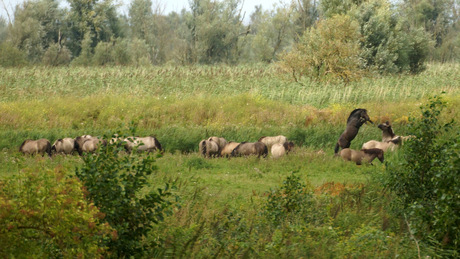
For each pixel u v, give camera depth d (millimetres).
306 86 35438
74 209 6008
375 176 13656
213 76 41656
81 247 6074
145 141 20188
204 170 17625
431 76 42000
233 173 17141
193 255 7344
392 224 9148
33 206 5918
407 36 50344
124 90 34719
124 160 7520
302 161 18750
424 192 9359
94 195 7133
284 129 24438
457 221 7727
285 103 31328
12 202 5781
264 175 16625
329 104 30891
